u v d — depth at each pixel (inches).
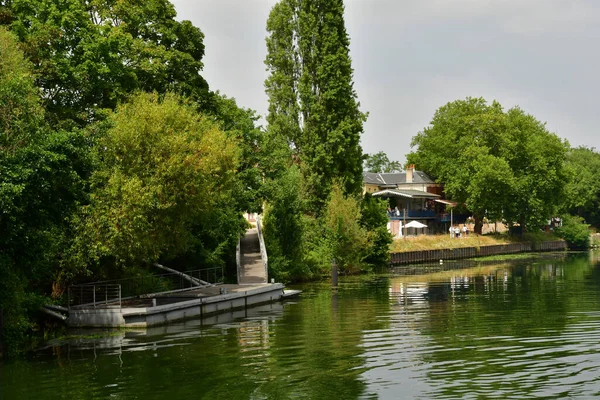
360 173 2746.1
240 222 1963.6
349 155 2667.3
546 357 834.8
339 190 2549.2
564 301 1496.1
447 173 4151.1
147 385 739.4
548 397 647.8
